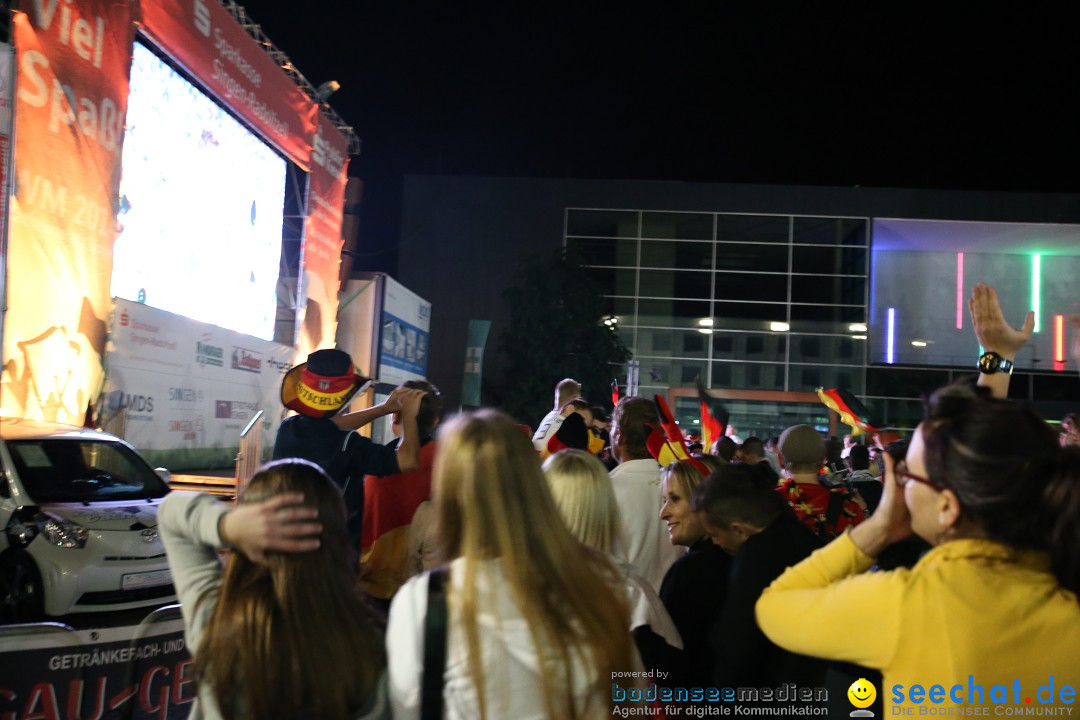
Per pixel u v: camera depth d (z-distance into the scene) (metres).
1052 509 1.87
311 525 2.18
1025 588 1.91
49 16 10.59
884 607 1.97
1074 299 38.16
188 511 2.30
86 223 11.43
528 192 38.84
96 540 7.91
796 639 2.09
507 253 38.59
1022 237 37.12
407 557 4.68
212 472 15.73
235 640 2.13
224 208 16.14
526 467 2.07
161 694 4.39
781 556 2.87
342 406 4.34
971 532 1.99
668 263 38.34
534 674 1.95
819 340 37.81
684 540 3.99
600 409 6.38
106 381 11.86
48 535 7.77
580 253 33.91
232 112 16.09
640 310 38.22
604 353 33.19
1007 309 38.28
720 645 2.82
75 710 3.98
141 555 8.17
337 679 2.13
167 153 14.01
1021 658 1.88
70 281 11.12
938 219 36.94
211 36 14.68
